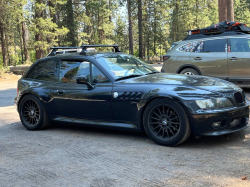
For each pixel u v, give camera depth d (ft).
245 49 26.32
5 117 23.36
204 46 28.32
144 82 14.53
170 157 12.03
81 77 15.46
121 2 142.51
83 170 11.16
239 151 12.30
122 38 195.31
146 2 159.12
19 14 80.33
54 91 17.13
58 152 13.58
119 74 15.75
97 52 17.49
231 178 9.61
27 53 143.43
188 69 28.96
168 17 172.24
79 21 123.13
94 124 15.87
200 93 12.96
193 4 166.81
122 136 15.79
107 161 12.01
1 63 85.97
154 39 165.78
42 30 84.33
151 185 9.48
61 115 17.19
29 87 18.34
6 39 147.95
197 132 12.65
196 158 11.75
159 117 13.62
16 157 13.17
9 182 10.43
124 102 14.47
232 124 13.44
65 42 113.29
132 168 11.07
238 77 26.55
